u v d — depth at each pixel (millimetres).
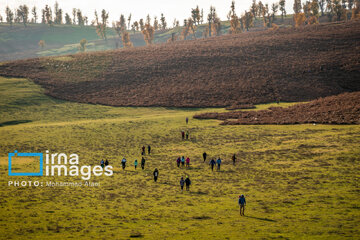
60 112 90812
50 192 34438
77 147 59594
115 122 79250
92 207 29453
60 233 23047
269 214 26125
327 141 51656
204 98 102312
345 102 80375
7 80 113688
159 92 108125
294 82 110375
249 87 107938
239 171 41500
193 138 64625
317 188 31984
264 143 56281
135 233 22922
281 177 37062
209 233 22641
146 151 56844
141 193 33969
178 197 32312
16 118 83375
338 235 21000
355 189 30609
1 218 26047
